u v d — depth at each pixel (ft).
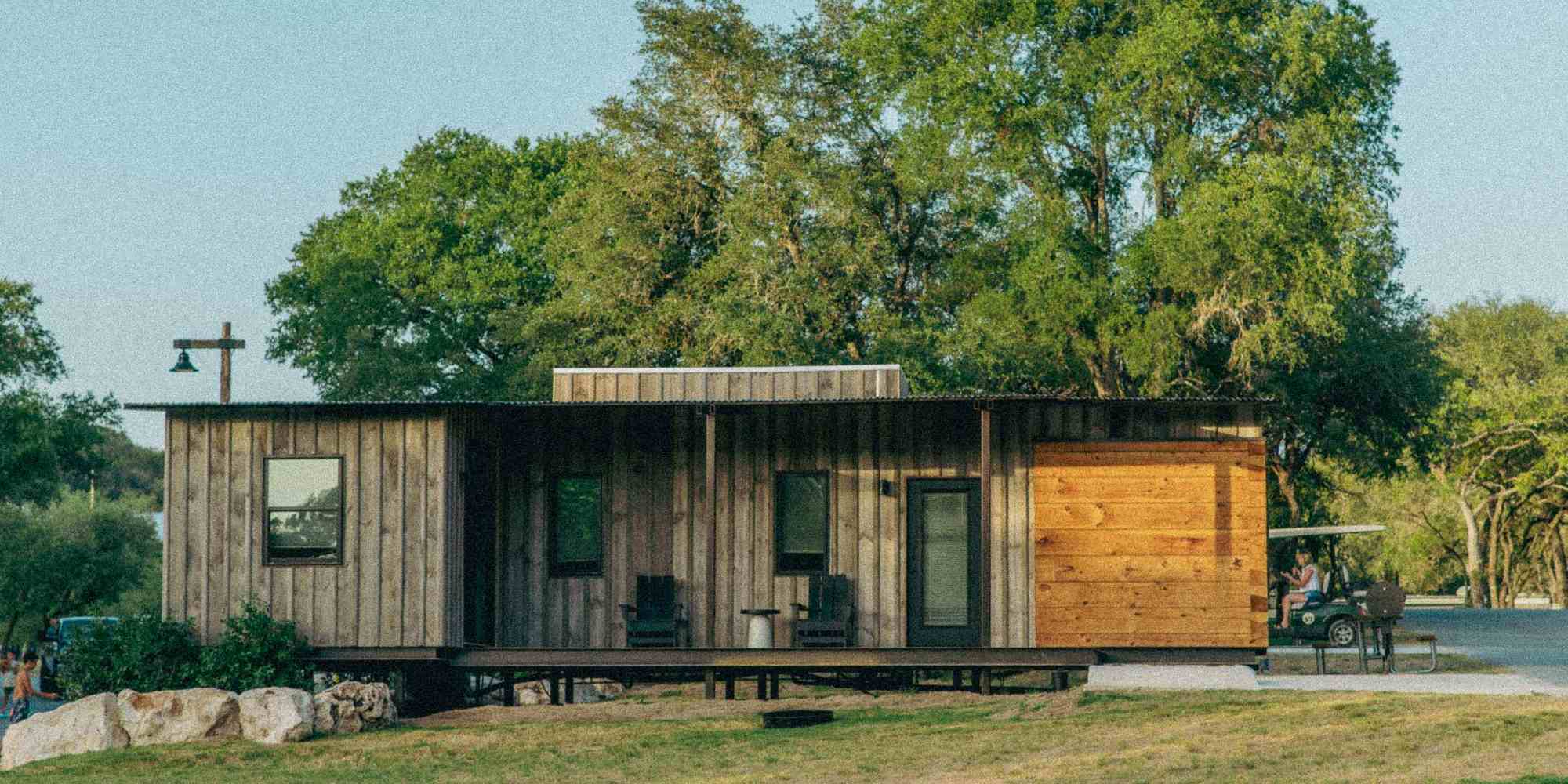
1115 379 143.33
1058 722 59.47
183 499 72.49
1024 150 136.26
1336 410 143.54
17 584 197.36
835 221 147.13
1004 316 140.67
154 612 72.79
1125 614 71.77
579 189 165.37
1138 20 135.23
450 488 72.02
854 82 154.61
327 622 71.26
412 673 76.64
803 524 75.36
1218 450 72.13
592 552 76.74
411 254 184.03
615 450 76.89
